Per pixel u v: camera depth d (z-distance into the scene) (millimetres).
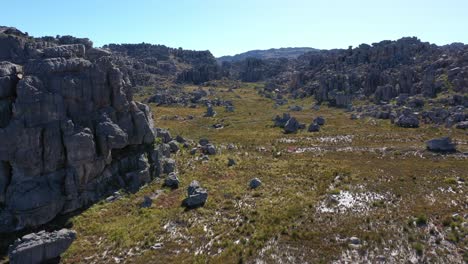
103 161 50656
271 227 42250
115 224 43562
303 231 41312
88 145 47219
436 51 187000
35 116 44156
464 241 38219
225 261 35906
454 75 140375
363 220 43719
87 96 51719
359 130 100750
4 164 42969
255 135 101500
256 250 37812
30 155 42562
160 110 158750
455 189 52844
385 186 55094
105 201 49031
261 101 185750
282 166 68062
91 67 53156
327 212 46375
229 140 95562
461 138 85312
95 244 39250
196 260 36094
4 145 42031
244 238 40250
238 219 45156
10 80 45812
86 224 43188
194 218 45656
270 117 134750
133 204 49531
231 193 53688
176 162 69188
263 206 48438
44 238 35781
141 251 38188
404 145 81875
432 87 136625
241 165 69000
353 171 63406
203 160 71688
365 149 80375
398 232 40625
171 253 37719
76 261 36031
